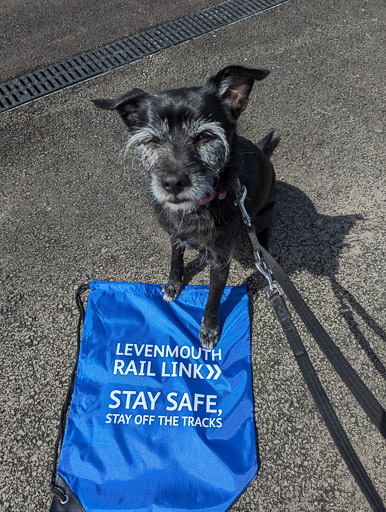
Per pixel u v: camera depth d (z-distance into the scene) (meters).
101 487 0.66
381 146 1.12
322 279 0.90
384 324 0.83
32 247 0.96
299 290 0.89
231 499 0.65
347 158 1.10
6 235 0.98
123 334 0.83
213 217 0.72
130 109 0.71
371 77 1.29
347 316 0.85
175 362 0.79
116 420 0.72
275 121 1.18
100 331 0.83
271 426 0.73
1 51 1.41
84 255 0.95
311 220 0.99
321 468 0.69
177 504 0.64
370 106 1.21
